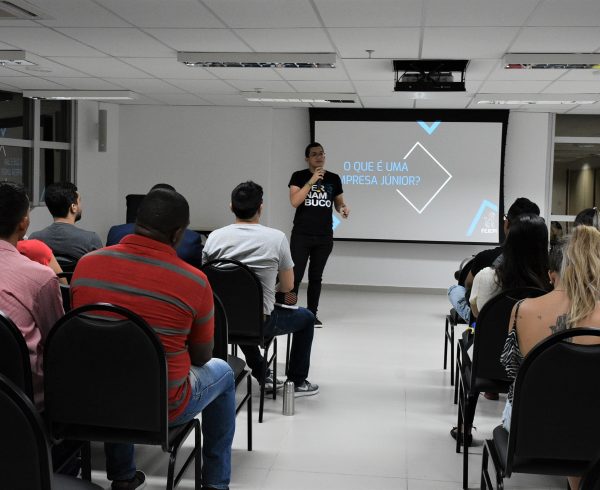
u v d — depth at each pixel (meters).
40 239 3.87
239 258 3.72
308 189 6.45
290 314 4.05
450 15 4.17
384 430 3.73
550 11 4.01
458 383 4.14
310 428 3.73
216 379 2.46
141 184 9.66
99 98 8.10
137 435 2.14
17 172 8.41
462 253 9.30
